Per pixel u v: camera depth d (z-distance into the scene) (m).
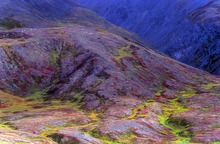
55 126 100.62
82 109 129.62
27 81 161.12
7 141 57.50
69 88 154.75
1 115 112.94
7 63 162.12
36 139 73.44
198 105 130.88
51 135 84.44
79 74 164.88
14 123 99.31
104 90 145.50
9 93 149.38
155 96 150.88
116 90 147.00
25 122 101.00
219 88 163.75
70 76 164.50
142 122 106.94
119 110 123.44
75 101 141.50
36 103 140.75
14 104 136.00
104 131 93.44
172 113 124.81
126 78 160.38
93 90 146.88
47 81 166.38
